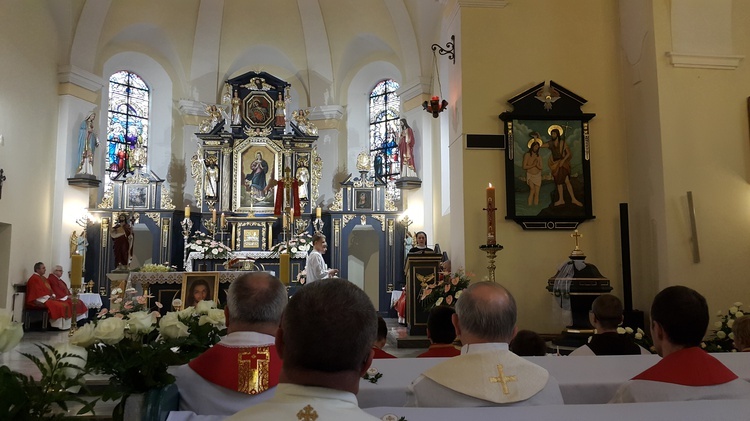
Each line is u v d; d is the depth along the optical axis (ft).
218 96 58.03
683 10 30.60
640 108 32.04
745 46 31.14
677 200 29.81
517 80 33.53
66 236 48.78
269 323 9.34
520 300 32.01
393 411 6.07
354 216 53.47
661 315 8.38
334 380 4.56
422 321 32.78
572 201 32.45
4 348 5.80
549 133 32.81
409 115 53.01
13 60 42.34
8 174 41.73
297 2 56.70
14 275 42.68
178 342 8.98
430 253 33.06
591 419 5.62
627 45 33.30
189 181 55.77
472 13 33.76
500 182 32.73
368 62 58.13
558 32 34.04
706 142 30.32
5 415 5.77
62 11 48.29
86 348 7.77
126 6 52.90
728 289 29.55
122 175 52.26
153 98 56.95
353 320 4.57
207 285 30.76
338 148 58.34
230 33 57.62
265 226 54.13
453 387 7.77
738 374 9.19
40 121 46.24
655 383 7.90
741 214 30.07
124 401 7.79
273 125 56.85
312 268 35.78
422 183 51.29
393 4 51.26
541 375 7.96
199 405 8.89
